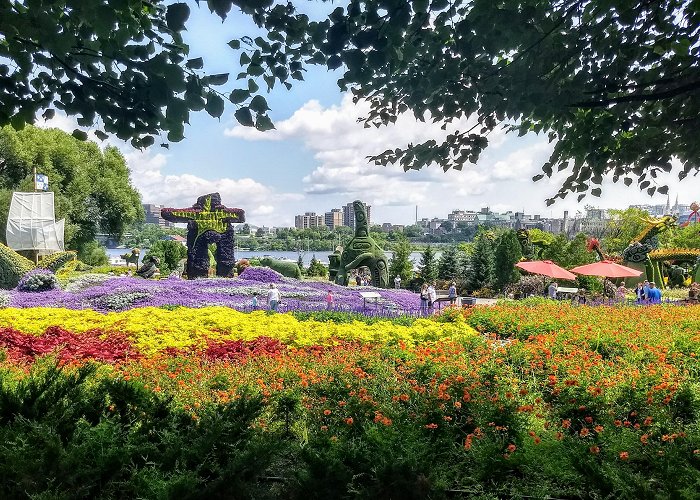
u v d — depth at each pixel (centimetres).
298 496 311
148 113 303
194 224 2594
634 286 2953
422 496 308
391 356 745
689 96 306
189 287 2008
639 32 295
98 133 327
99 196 4022
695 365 782
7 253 2000
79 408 359
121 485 297
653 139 316
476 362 723
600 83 294
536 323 1223
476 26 278
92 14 247
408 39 288
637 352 836
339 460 321
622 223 4488
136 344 875
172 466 315
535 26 286
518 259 3111
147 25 312
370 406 455
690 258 3069
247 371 687
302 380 586
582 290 2597
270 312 1282
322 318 1359
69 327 1017
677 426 430
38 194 2773
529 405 483
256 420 446
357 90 341
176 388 593
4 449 292
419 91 315
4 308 1330
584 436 433
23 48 299
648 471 360
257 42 311
